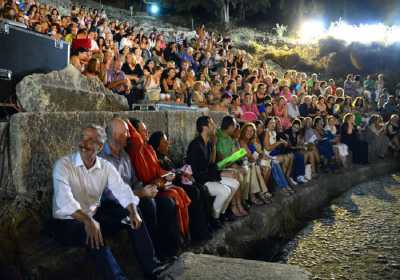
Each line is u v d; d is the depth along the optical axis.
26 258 3.06
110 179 3.38
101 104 4.98
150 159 4.14
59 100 4.39
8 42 4.08
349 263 4.78
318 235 5.80
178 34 18.98
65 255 3.13
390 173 10.62
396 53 18.77
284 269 3.47
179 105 6.61
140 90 7.23
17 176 3.47
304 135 8.75
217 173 5.00
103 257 2.93
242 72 12.80
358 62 18.84
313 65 19.17
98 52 7.09
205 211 4.68
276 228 5.86
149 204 3.69
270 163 6.84
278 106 9.25
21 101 4.19
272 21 28.62
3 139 3.49
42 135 3.66
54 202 3.18
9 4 8.48
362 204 7.44
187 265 3.44
